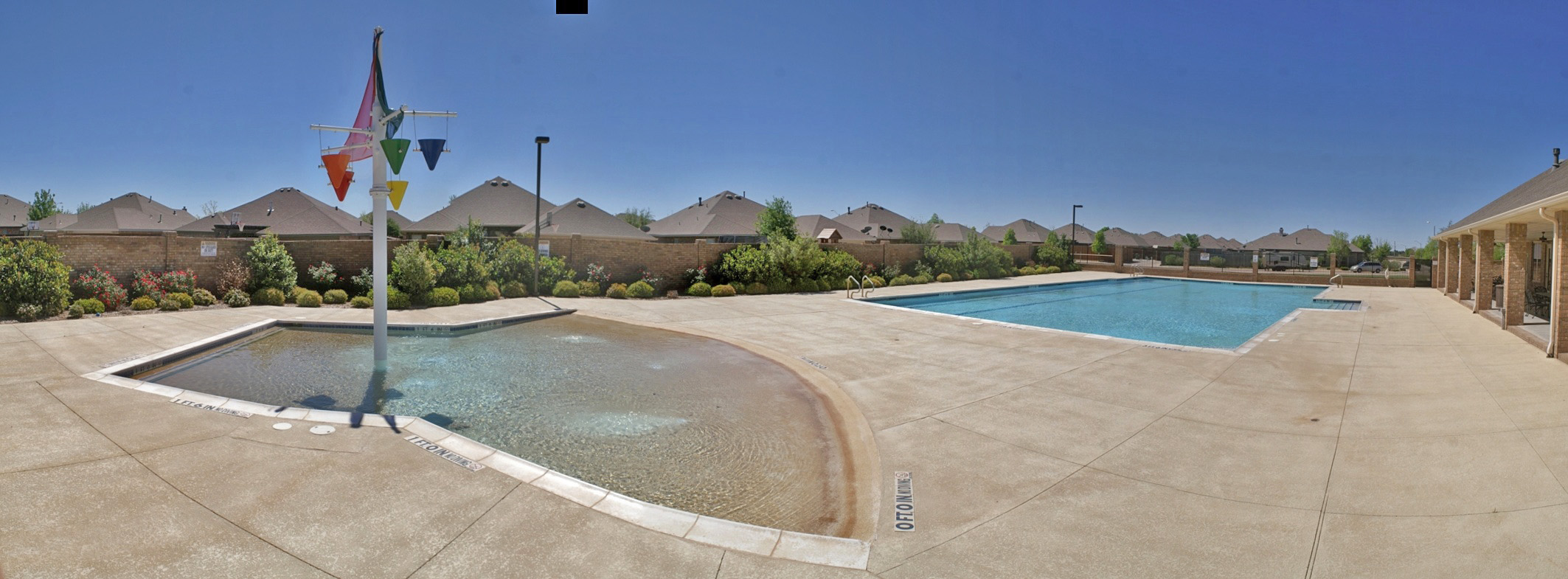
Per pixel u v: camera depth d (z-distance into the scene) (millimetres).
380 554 3576
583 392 8125
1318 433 5988
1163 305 21938
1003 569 3635
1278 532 4012
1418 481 4738
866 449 5832
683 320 14672
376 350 9242
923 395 7695
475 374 9023
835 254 25562
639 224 56562
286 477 4551
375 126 8664
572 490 4574
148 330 11148
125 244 14422
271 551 3557
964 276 31406
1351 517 4188
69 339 10023
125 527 3744
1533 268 17406
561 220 28766
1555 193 10695
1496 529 3924
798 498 4949
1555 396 6984
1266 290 28969
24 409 5898
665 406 7492
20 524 3711
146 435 5285
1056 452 5586
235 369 9039
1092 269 40781
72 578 3193
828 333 12648
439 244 19375
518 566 3521
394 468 4781
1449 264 21406
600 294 19875
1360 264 43781
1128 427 6270
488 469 4852
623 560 3650
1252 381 8133
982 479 4992
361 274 17922
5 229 31812
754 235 35188
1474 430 5867
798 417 7055
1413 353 10008
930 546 3922
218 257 15758
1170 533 4039
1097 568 3625
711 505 4809
